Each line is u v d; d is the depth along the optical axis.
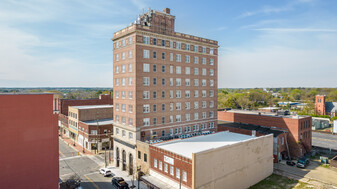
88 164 51.53
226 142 41.75
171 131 49.84
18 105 27.38
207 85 57.62
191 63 53.62
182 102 51.84
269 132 56.16
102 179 41.94
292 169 47.22
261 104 162.75
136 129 43.72
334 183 39.38
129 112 45.59
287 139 56.12
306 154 57.00
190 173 30.81
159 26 47.47
